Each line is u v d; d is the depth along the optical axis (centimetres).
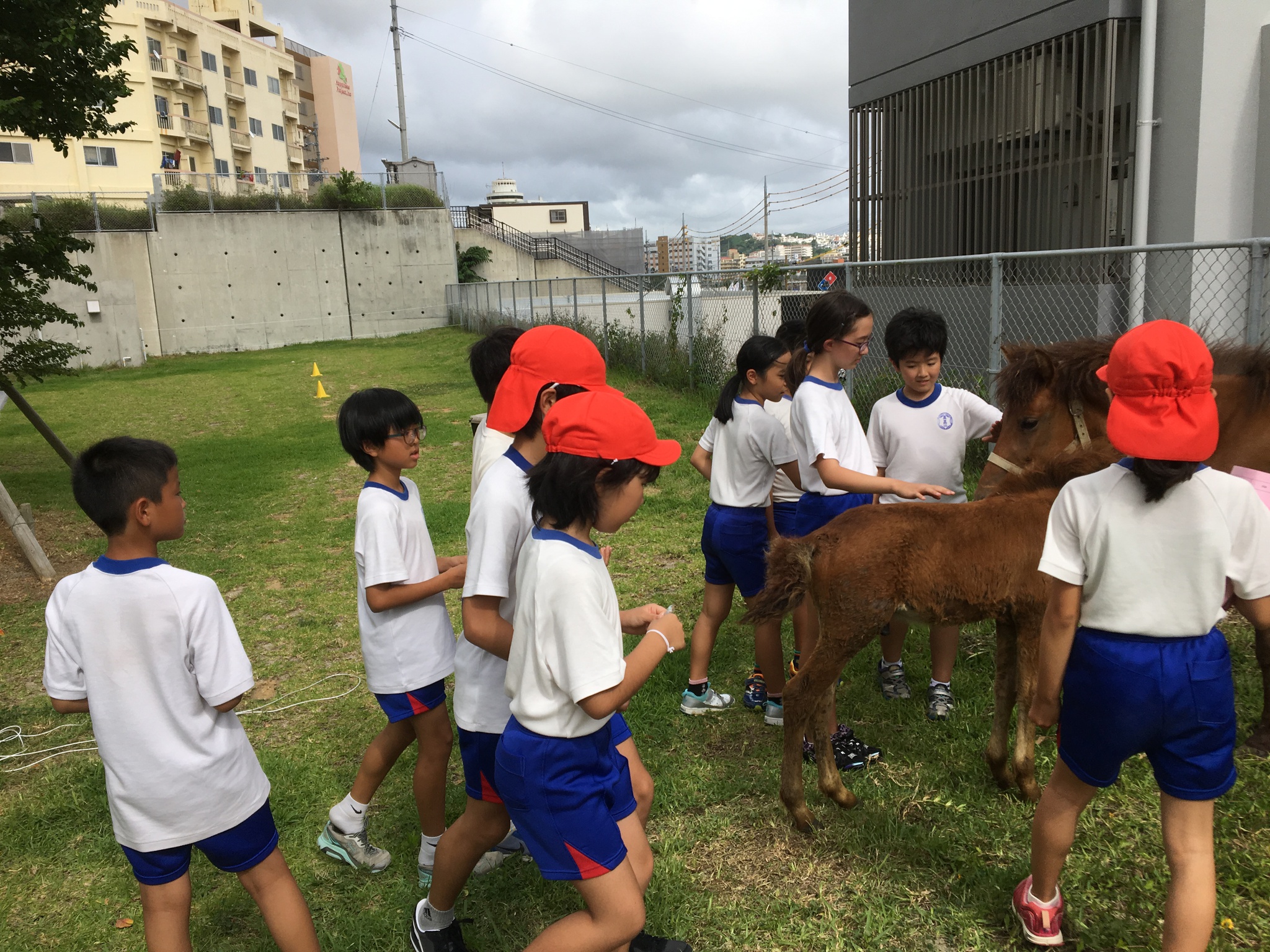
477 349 268
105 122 910
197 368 2462
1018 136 898
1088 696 214
